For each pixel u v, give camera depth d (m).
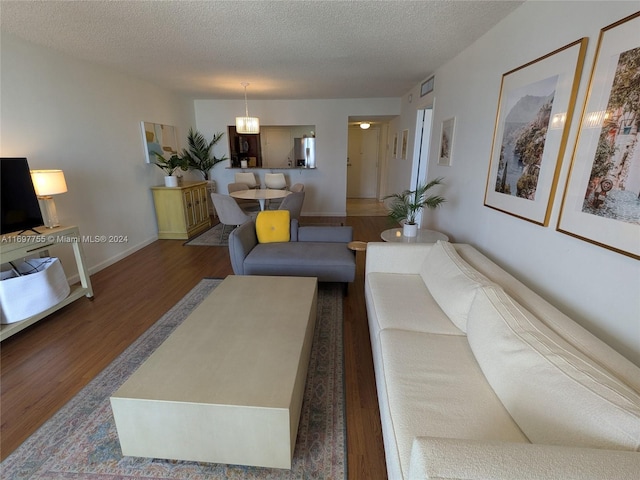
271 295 1.97
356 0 1.95
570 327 1.19
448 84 3.28
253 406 1.11
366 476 1.26
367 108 5.85
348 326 2.34
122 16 2.18
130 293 2.89
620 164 1.18
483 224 2.42
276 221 3.14
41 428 1.47
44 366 1.90
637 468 0.61
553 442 0.84
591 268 1.36
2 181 2.12
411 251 2.25
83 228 3.27
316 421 1.51
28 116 2.65
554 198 1.58
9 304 2.07
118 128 3.80
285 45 2.79
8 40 2.47
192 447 1.20
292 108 5.96
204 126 6.11
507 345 1.12
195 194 5.00
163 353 1.39
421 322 1.62
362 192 8.77
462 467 0.63
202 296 2.83
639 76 1.09
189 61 3.31
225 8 2.06
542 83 1.67
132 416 1.17
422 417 1.04
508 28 2.09
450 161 3.17
